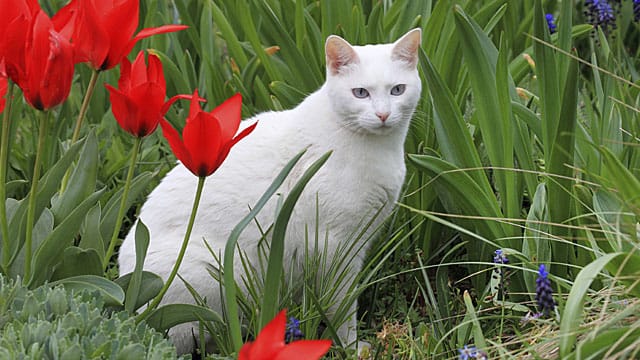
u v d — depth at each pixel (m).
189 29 2.33
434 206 2.07
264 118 1.98
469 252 2.00
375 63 1.93
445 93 1.93
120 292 1.74
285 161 1.93
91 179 1.81
